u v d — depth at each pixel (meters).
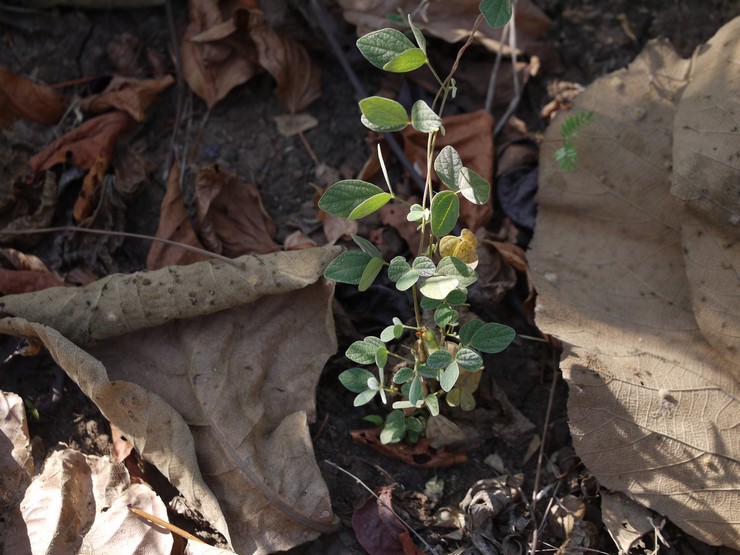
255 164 0.86
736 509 0.71
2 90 0.85
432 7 0.88
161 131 0.88
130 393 0.73
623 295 0.78
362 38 0.67
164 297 0.76
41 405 0.77
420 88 0.88
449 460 0.77
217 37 0.87
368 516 0.74
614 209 0.80
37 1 0.90
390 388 0.73
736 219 0.74
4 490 0.73
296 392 0.76
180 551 0.72
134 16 0.91
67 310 0.76
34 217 0.82
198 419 0.74
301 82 0.88
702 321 0.75
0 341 0.79
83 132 0.85
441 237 0.73
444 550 0.74
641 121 0.80
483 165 0.84
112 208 0.84
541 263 0.79
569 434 0.78
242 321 0.77
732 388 0.74
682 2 0.90
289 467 0.72
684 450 0.72
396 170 0.86
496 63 0.86
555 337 0.75
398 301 0.80
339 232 0.83
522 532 0.74
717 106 0.76
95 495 0.73
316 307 0.77
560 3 0.90
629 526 0.73
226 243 0.83
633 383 0.74
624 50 0.89
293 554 0.73
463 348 0.68
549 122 0.87
